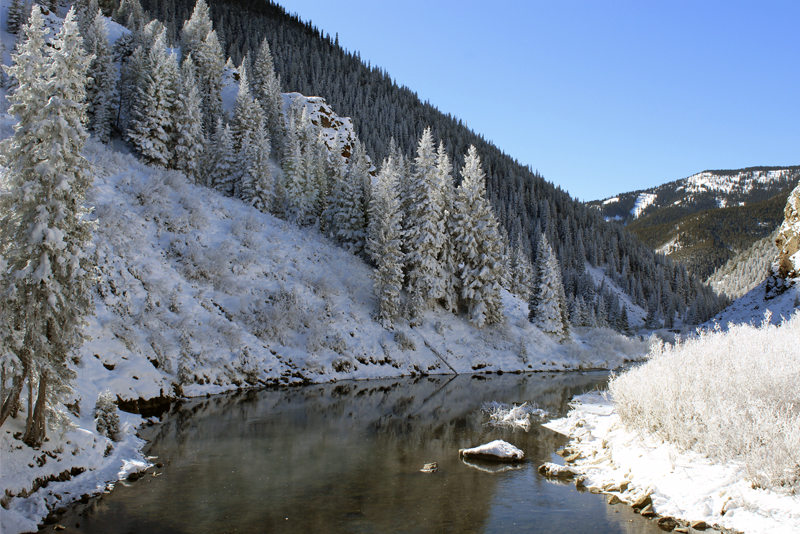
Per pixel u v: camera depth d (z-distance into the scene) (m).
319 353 33.44
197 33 93.69
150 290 28.55
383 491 12.31
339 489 12.40
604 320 91.25
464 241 45.66
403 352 38.06
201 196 44.25
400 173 52.91
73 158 11.48
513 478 13.49
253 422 19.91
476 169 47.16
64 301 11.18
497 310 46.44
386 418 21.53
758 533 9.27
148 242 33.19
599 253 144.25
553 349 48.31
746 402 12.45
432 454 15.88
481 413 22.98
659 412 14.38
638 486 12.24
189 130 52.19
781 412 11.84
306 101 98.31
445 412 23.12
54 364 11.55
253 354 29.89
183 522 10.21
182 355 25.28
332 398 26.12
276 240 42.88
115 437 15.41
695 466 11.98
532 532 9.95
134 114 53.69
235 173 53.19
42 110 11.07
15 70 11.00
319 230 53.06
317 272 41.47
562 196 171.25
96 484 12.16
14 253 10.78
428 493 12.22
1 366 10.52
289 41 167.00
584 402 25.78
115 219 31.56
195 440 16.91
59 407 12.52
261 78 86.19
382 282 40.25
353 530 9.91
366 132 125.12
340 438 17.75
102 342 21.84
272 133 77.00
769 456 10.51
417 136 152.75
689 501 10.90
